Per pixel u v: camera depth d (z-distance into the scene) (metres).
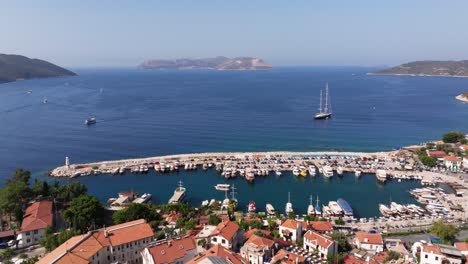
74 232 127.44
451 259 112.75
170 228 135.50
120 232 114.81
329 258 114.62
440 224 140.00
